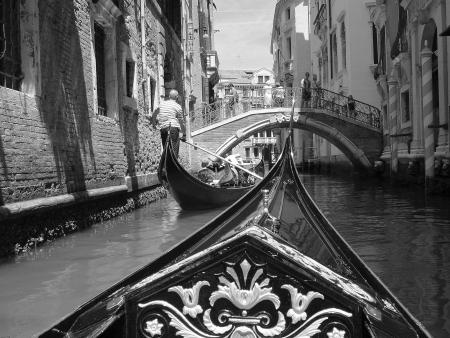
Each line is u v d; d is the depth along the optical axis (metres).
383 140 19.66
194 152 20.00
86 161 7.43
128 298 1.74
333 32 26.09
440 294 3.80
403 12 14.48
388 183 16.48
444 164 10.48
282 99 21.30
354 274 2.23
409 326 1.75
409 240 6.04
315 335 1.67
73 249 5.61
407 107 15.03
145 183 10.99
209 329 1.71
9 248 5.11
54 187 6.20
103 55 9.02
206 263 1.69
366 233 6.63
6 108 5.08
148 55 12.14
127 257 5.21
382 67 18.16
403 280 4.22
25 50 5.73
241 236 1.67
